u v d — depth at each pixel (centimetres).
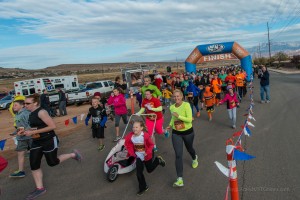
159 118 693
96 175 595
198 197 457
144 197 474
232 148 308
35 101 490
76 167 656
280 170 535
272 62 9525
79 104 2317
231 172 309
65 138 998
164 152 710
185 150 707
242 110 1268
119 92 861
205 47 2748
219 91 1454
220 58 2792
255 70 4203
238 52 2670
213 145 741
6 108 2589
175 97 516
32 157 504
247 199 434
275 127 887
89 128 1169
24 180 603
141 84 2605
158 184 519
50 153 506
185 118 502
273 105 1335
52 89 2544
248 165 573
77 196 501
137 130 479
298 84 2391
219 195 458
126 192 500
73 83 2777
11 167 702
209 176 537
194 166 586
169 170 584
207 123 1038
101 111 763
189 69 2827
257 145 708
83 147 841
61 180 581
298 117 1009
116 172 555
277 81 2952
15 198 516
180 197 462
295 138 743
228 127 947
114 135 970
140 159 484
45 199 499
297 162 569
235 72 2131
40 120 490
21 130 505
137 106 1873
